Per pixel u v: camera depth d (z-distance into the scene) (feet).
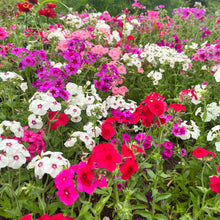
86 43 2.06
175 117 1.37
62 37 2.16
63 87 1.64
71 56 1.71
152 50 2.52
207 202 1.31
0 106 1.79
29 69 1.93
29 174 1.36
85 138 1.35
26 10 2.94
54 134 1.54
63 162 1.11
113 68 2.04
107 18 3.13
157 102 1.21
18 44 2.32
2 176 1.25
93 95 1.77
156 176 1.28
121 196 1.41
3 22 3.49
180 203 1.41
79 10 4.53
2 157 1.08
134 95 2.36
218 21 3.80
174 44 3.18
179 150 1.64
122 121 1.44
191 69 2.72
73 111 1.47
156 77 2.26
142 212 1.25
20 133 1.26
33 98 1.41
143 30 3.64
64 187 0.96
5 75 1.59
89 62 1.88
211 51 2.35
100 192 1.10
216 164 1.60
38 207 1.21
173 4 6.28
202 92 1.63
